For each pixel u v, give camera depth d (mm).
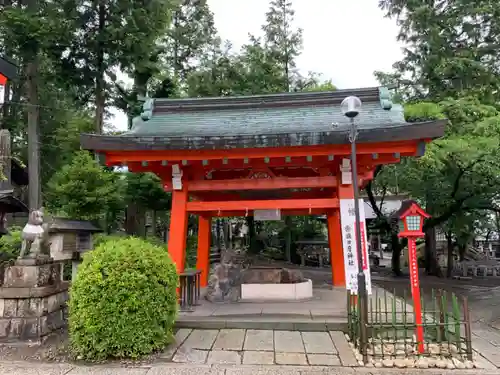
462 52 15086
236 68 19719
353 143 5809
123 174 16422
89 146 7469
